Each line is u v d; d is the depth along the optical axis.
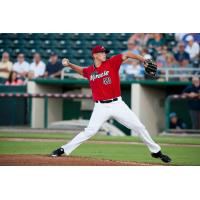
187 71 56.09
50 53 61.78
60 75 56.00
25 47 62.19
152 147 28.50
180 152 35.34
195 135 48.25
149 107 54.78
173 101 54.78
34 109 54.03
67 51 61.72
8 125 55.00
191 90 50.44
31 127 53.06
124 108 28.05
